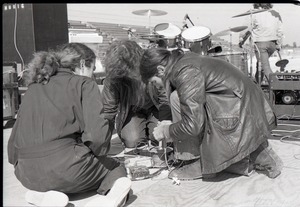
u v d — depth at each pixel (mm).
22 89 5727
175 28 6914
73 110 2215
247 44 7324
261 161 2750
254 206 2242
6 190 2631
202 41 5941
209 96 2578
